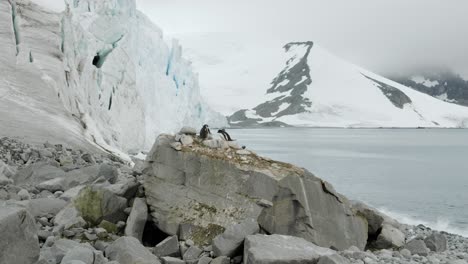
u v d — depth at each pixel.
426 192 41.41
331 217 10.80
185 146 11.70
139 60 53.62
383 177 52.34
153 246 11.01
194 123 80.88
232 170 10.79
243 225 9.56
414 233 15.10
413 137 182.00
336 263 7.77
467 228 27.83
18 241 6.39
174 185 11.30
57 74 29.19
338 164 67.38
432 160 77.94
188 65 78.75
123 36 45.31
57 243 8.66
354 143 129.12
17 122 22.89
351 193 40.62
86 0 44.31
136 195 11.95
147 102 53.53
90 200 10.93
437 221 29.70
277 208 10.38
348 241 10.84
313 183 10.79
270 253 8.13
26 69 27.39
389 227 12.34
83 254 7.71
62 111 27.05
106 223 10.71
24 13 31.12
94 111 34.75
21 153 18.59
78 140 24.31
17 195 12.01
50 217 10.79
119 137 37.84
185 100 73.06
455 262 10.33
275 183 10.42
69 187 13.73
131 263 8.18
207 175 10.97
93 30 42.09
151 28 65.88
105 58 41.34
